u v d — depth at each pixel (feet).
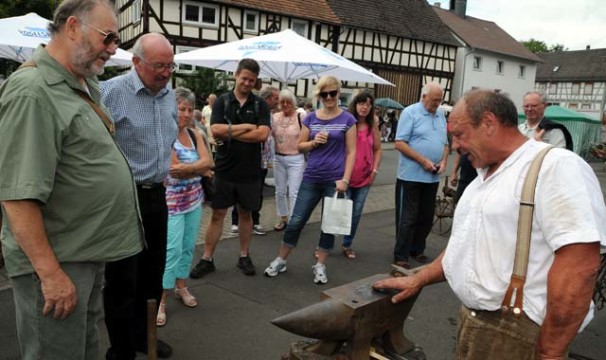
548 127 13.88
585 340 11.56
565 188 5.01
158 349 9.94
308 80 76.48
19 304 6.53
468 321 5.90
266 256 16.65
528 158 5.40
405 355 6.56
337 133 13.71
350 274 15.38
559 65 172.86
